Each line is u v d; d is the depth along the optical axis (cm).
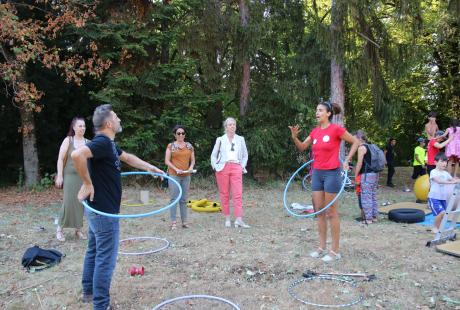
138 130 1162
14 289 422
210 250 548
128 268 480
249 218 768
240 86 1320
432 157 949
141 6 1183
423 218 724
